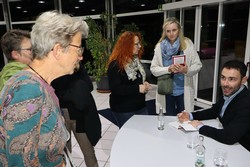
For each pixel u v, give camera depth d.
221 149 1.35
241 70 1.57
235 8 3.77
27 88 0.69
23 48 1.42
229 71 1.58
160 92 2.46
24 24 6.51
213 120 1.90
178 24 2.38
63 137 0.78
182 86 2.45
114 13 6.20
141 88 2.08
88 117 1.81
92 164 1.98
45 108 0.71
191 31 4.49
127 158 1.33
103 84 5.53
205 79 4.62
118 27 6.11
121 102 2.11
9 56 1.46
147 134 1.65
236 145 1.47
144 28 5.52
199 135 1.58
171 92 2.43
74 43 0.83
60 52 0.79
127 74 2.06
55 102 0.82
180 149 1.43
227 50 4.06
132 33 2.08
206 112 1.92
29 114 0.66
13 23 6.59
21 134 0.65
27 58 1.43
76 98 1.70
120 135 1.64
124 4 5.94
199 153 1.30
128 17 5.92
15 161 0.66
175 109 2.54
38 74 0.78
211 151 1.39
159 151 1.41
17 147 0.65
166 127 1.77
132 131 1.71
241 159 1.30
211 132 1.56
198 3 3.95
